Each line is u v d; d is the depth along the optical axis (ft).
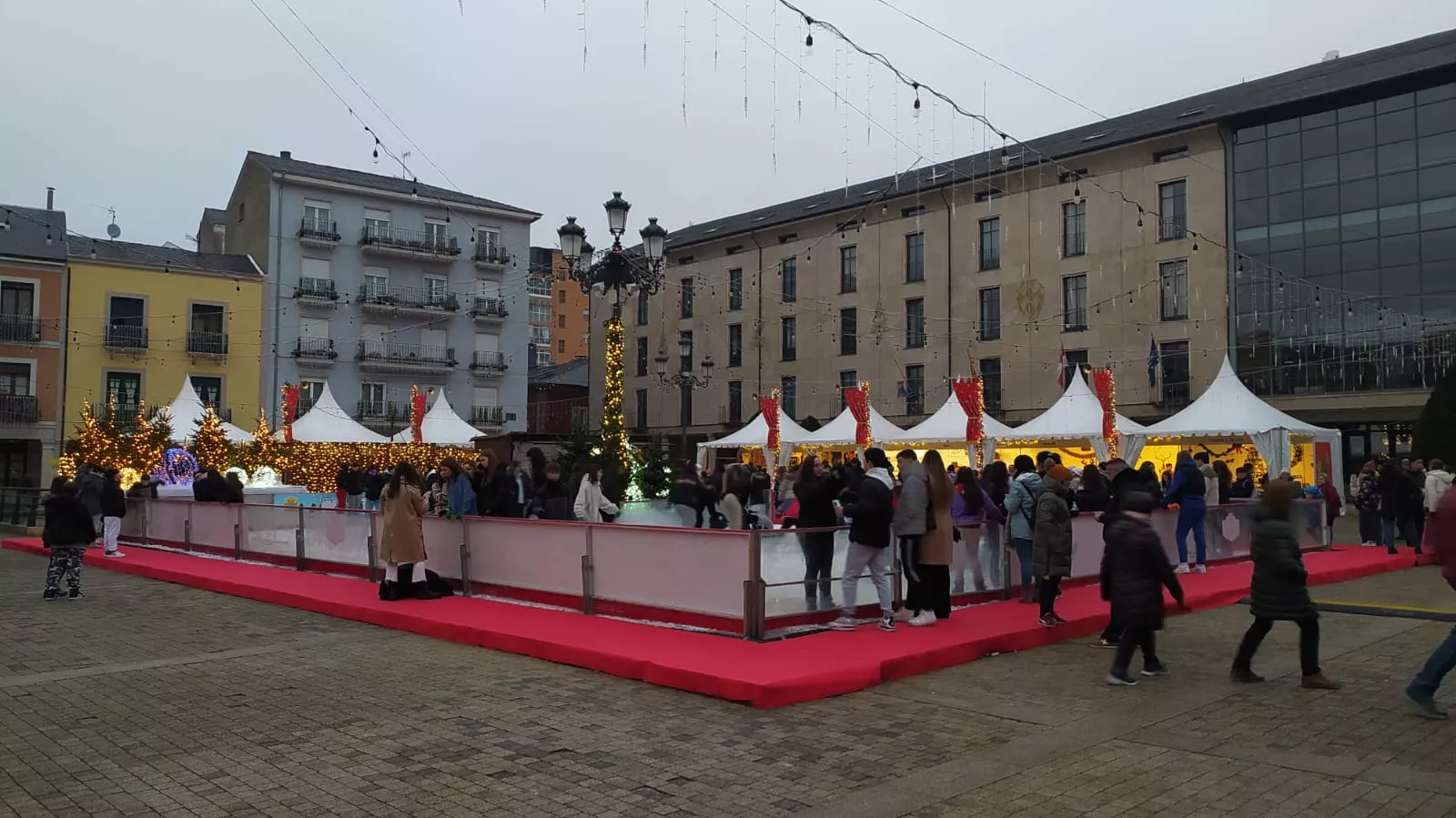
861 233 134.92
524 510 42.96
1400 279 95.20
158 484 62.69
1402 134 95.55
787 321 144.46
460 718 20.16
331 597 35.12
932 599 28.89
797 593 27.53
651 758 17.34
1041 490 30.30
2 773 16.65
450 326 151.74
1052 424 78.07
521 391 158.20
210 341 129.80
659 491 55.88
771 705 20.97
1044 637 28.50
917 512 28.50
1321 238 99.50
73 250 123.95
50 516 38.37
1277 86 108.27
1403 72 93.61
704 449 101.86
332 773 16.53
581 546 31.53
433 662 25.98
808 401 139.95
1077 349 113.70
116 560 48.78
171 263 129.29
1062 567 28.91
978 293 122.72
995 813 14.32
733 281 152.15
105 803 15.07
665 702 21.58
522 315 158.81
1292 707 20.57
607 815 14.48
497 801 15.12
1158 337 108.06
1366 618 32.48
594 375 177.99
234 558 48.37
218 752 17.74
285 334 137.49
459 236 153.38
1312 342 99.45
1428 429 67.87
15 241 119.65
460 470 37.96
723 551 27.30
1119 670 22.89
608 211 53.78
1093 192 113.50
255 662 25.99
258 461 82.02
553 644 25.99
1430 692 19.52
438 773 16.53
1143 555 22.95
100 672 24.82
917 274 129.49
